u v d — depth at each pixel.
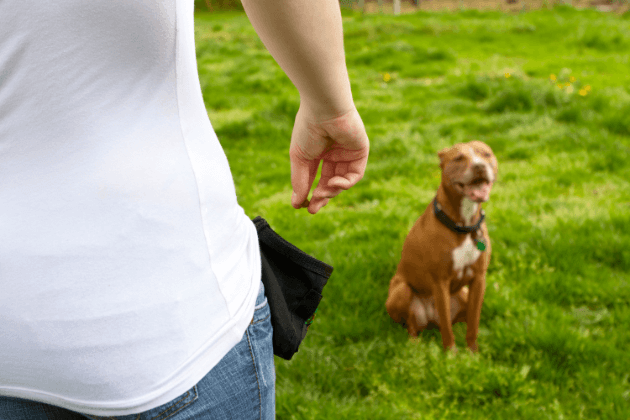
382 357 2.99
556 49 12.91
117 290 0.76
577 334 2.90
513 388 2.59
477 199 2.55
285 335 1.08
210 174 0.85
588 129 6.70
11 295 0.75
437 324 3.23
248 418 0.93
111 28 0.72
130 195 0.76
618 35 12.96
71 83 0.73
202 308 0.83
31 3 0.69
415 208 5.02
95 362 0.77
